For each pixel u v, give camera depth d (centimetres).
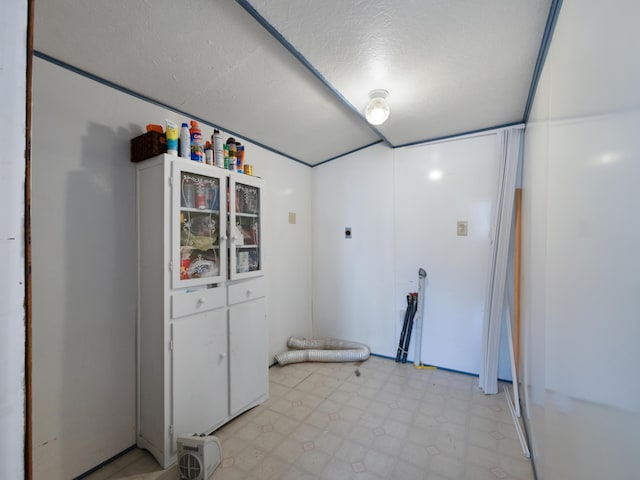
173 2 123
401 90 190
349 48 150
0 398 38
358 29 137
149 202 167
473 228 261
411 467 158
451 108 215
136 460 164
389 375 264
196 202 178
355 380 255
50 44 136
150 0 121
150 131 163
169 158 160
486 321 240
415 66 165
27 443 41
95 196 158
